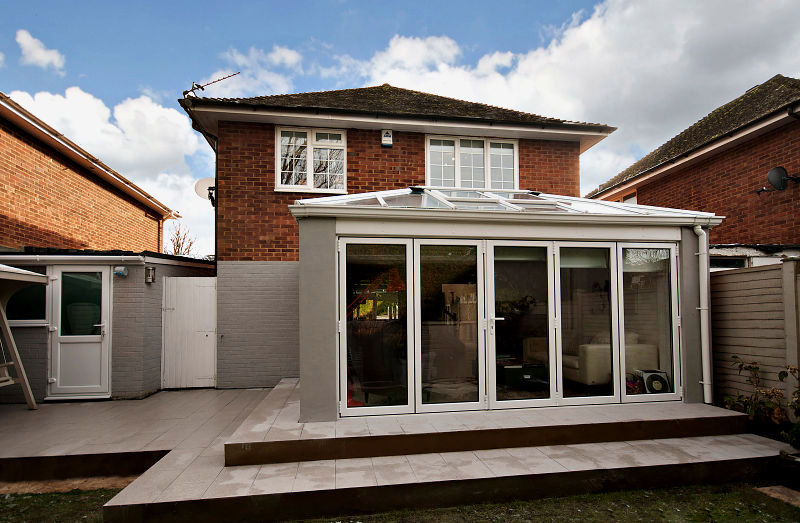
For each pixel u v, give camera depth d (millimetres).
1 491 4266
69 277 7090
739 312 5539
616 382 5516
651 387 5613
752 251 7609
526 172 9211
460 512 3676
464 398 5199
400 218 5090
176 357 7785
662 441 4734
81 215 9992
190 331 7840
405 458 4262
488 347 5266
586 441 4652
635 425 4762
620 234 5582
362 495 3625
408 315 5145
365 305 5082
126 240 12227
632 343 5629
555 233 5453
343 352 4969
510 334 5336
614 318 5562
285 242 8039
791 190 7906
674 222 5551
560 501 3861
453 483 3754
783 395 4879
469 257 5324
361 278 5094
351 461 4195
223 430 5336
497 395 5258
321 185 8461
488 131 8852
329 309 4910
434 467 4035
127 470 4570
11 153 7852
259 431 4469
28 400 6391
